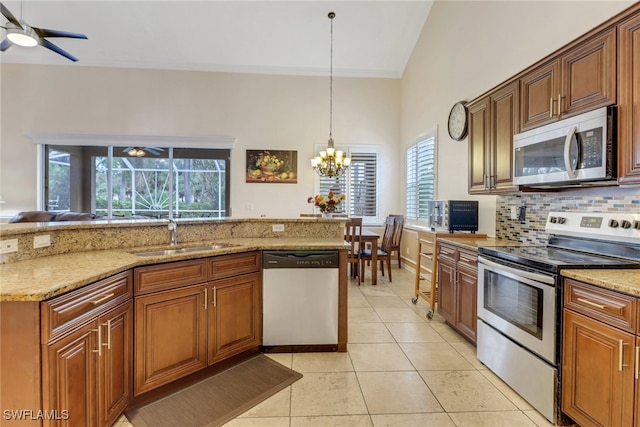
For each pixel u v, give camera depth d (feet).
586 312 5.00
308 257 8.02
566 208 7.46
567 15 7.56
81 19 15.64
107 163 18.76
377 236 14.76
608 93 5.33
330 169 15.90
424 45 16.14
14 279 4.40
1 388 3.94
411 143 17.97
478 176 9.24
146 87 18.69
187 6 15.14
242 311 7.63
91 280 4.61
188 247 8.16
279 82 19.47
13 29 10.14
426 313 11.12
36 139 17.97
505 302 6.82
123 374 5.49
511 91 7.78
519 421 5.62
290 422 5.56
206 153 19.42
